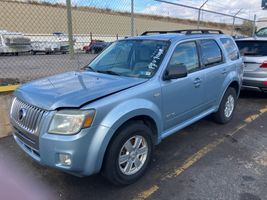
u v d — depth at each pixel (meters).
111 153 3.05
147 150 3.51
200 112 4.68
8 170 3.75
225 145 4.54
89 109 2.82
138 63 3.95
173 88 3.83
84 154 2.83
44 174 3.66
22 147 3.29
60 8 11.21
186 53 4.26
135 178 3.40
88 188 3.33
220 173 3.64
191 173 3.64
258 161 3.97
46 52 9.24
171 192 3.23
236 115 6.18
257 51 7.20
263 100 7.53
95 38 9.12
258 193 3.18
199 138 4.84
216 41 5.13
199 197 3.12
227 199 3.08
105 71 4.05
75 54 7.88
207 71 4.63
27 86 3.57
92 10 9.01
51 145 2.81
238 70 5.66
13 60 8.63
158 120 3.61
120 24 9.59
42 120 2.89
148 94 3.42
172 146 4.51
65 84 3.45
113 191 3.26
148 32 5.21
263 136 4.93
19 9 10.04
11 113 3.53
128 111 3.08
